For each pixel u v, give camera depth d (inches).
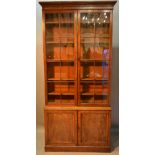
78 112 140.5
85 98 147.0
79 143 142.3
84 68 146.7
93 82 146.3
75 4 134.3
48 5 134.7
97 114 140.5
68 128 141.9
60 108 140.5
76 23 137.3
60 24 142.5
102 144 141.7
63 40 144.1
